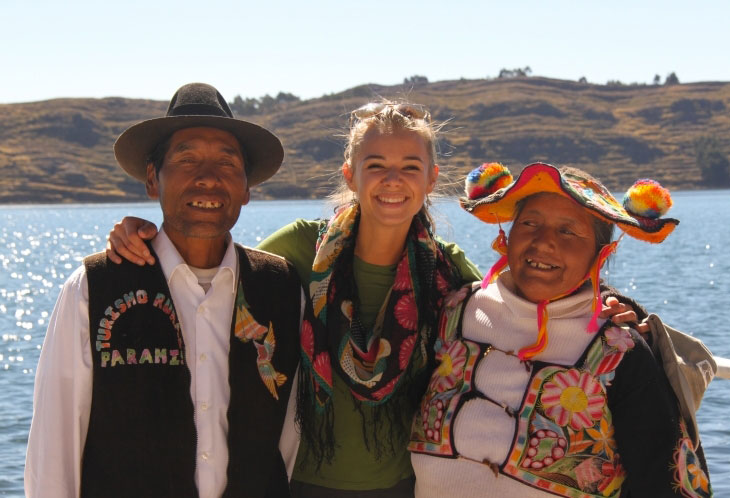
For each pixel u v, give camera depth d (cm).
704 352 336
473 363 337
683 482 309
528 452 319
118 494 320
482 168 357
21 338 1834
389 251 359
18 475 886
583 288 337
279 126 18375
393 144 341
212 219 334
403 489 370
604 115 18912
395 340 348
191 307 336
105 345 323
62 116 19075
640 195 325
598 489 318
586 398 319
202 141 338
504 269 362
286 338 349
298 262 374
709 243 4419
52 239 5991
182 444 323
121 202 16662
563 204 329
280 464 353
